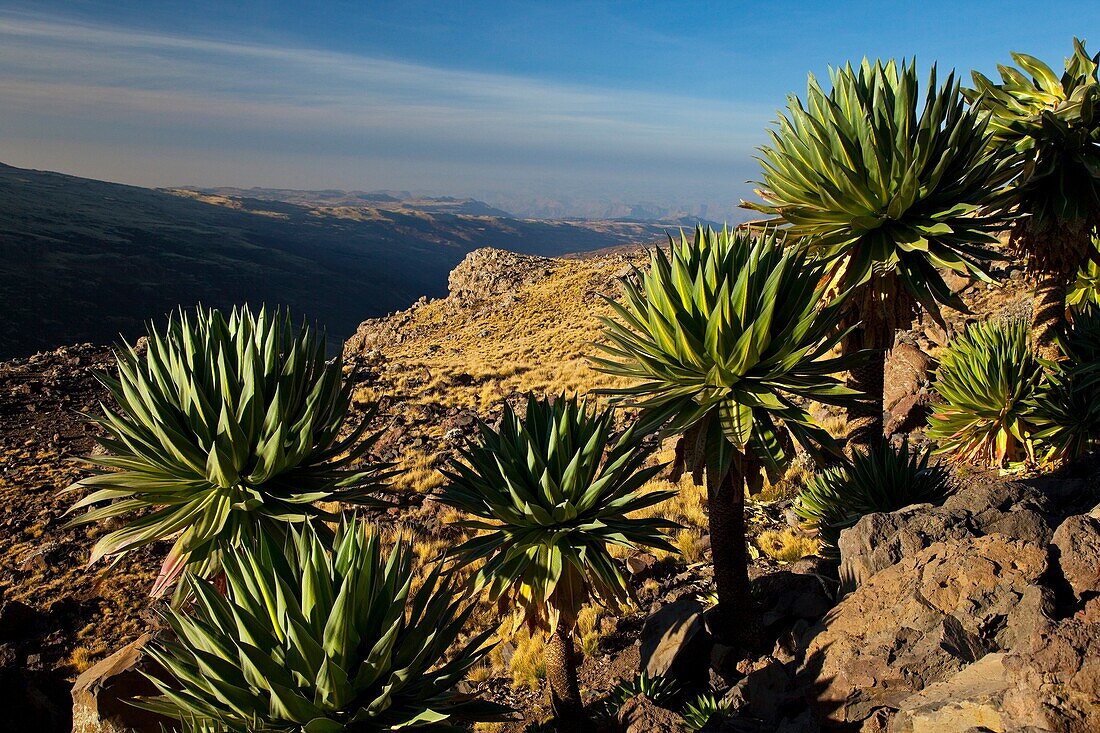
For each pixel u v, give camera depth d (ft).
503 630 20.57
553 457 18.94
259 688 11.63
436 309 207.62
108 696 18.58
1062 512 19.30
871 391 24.50
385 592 13.10
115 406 52.54
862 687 13.20
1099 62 27.04
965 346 35.55
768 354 18.83
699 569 32.01
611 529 18.39
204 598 12.53
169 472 16.70
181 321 17.84
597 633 27.37
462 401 74.38
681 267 19.03
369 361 106.93
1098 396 29.78
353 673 12.25
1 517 45.42
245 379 16.57
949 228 20.66
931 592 14.33
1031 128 26.61
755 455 18.94
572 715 20.02
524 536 18.65
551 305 155.22
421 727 12.34
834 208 21.85
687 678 21.31
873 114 21.48
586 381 78.13
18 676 25.18
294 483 17.46
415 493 47.96
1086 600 13.08
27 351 532.73
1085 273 35.40
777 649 19.34
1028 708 10.19
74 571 39.47
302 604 12.32
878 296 22.57
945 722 11.07
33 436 59.88
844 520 24.81
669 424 18.21
